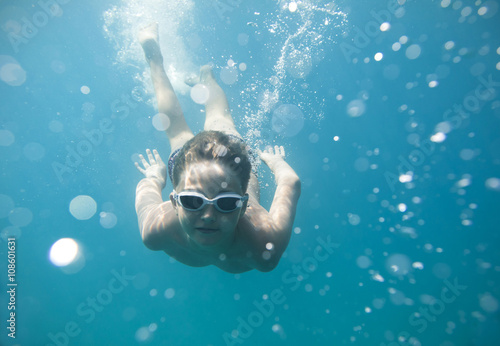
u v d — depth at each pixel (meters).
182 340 2.06
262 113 1.95
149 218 0.85
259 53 2.13
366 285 2.06
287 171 1.02
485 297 1.80
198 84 1.57
